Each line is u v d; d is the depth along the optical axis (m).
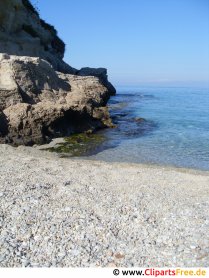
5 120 24.45
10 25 44.88
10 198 12.39
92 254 9.10
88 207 12.12
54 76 32.28
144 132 30.33
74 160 20.59
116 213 11.73
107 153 22.81
